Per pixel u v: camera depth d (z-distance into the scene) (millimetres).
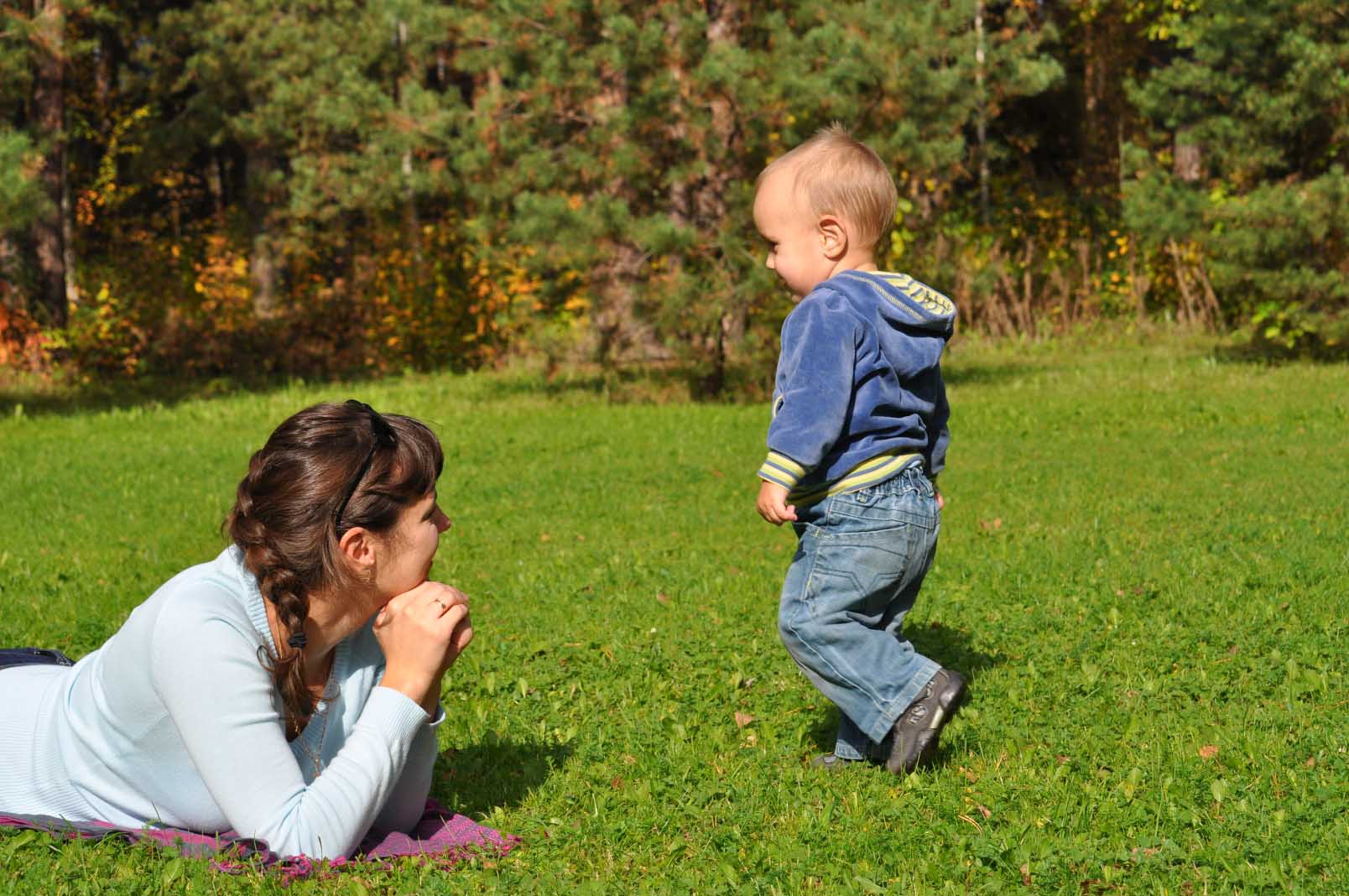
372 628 2895
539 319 14406
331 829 2723
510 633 5332
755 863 3029
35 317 17547
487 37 13773
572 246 13031
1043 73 14125
